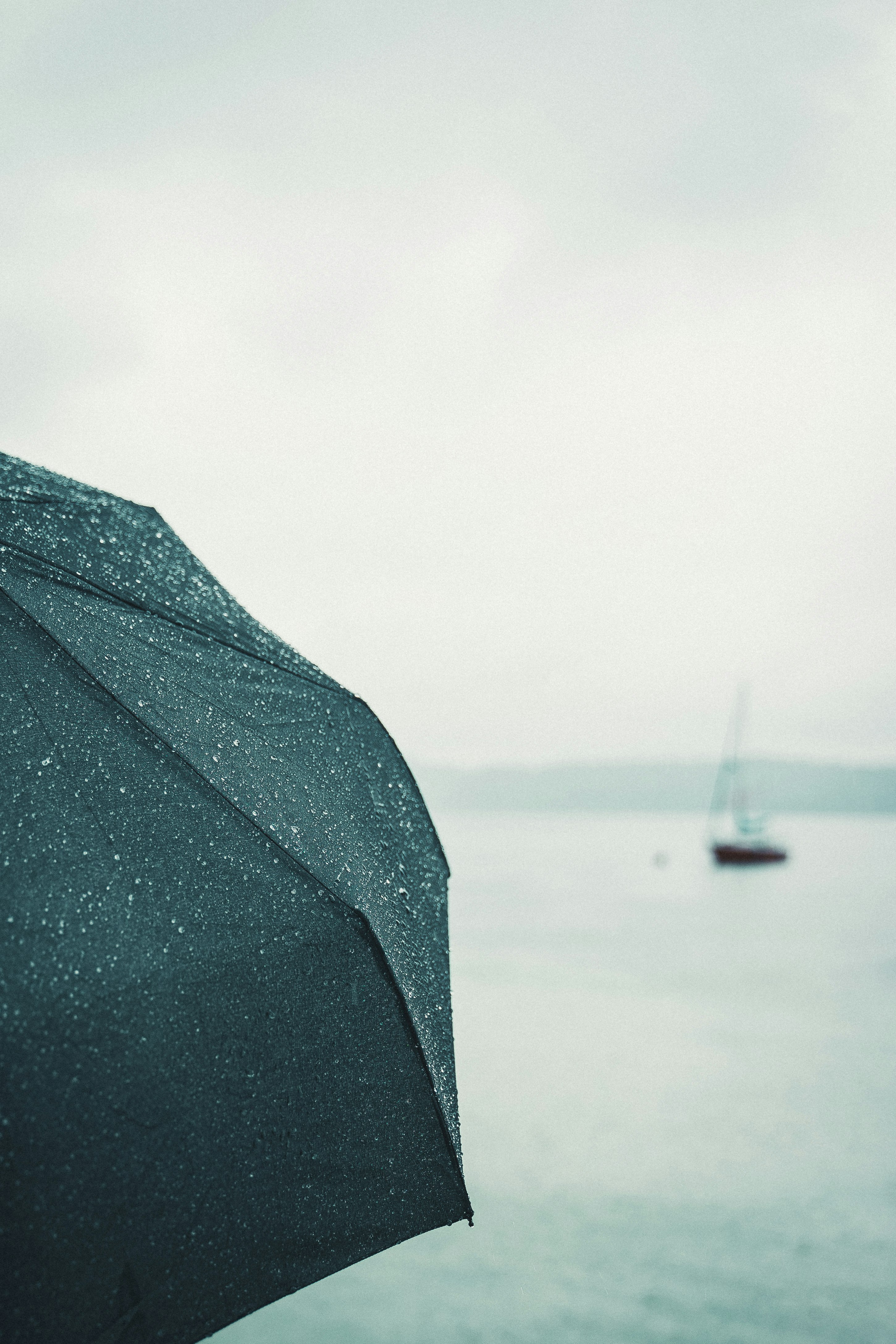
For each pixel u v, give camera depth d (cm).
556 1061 2112
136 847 115
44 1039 99
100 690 122
